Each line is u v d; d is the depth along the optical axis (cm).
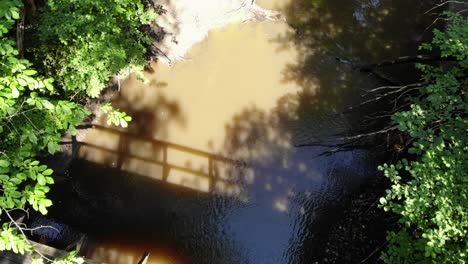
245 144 1195
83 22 854
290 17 1398
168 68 1276
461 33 743
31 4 903
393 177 606
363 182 1128
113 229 1050
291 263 1031
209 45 1331
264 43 1356
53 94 962
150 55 1248
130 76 1232
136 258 1016
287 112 1248
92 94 937
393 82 1183
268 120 1234
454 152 605
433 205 613
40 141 696
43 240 979
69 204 1068
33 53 934
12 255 724
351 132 1206
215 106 1245
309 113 1247
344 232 1055
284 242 1059
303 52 1345
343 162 1166
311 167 1166
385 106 1225
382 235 1013
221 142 1195
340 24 1388
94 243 1020
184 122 1215
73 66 912
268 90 1280
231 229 1073
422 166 593
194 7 1285
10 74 482
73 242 994
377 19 1397
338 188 1130
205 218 1085
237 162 1168
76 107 480
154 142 1180
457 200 567
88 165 1134
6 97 491
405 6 1413
